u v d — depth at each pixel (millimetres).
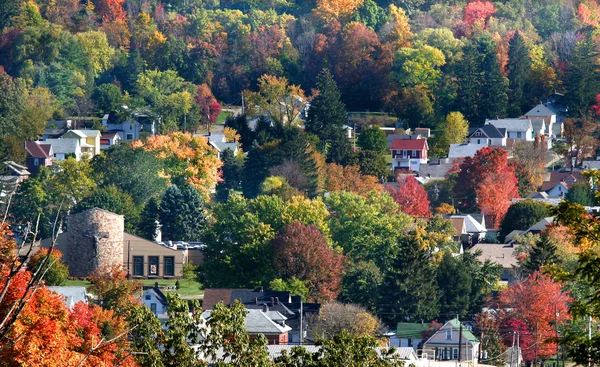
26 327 115562
